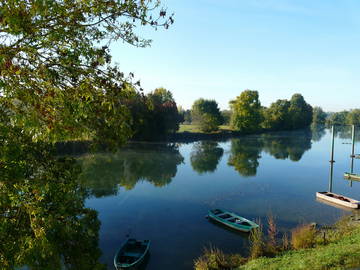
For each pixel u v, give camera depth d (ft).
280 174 135.23
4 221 20.29
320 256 46.62
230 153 200.23
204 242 65.05
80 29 18.88
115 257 54.70
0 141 18.94
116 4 18.74
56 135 18.52
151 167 146.41
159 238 67.10
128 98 21.08
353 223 74.90
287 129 431.02
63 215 23.22
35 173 22.72
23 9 16.34
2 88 16.75
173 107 270.05
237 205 91.35
